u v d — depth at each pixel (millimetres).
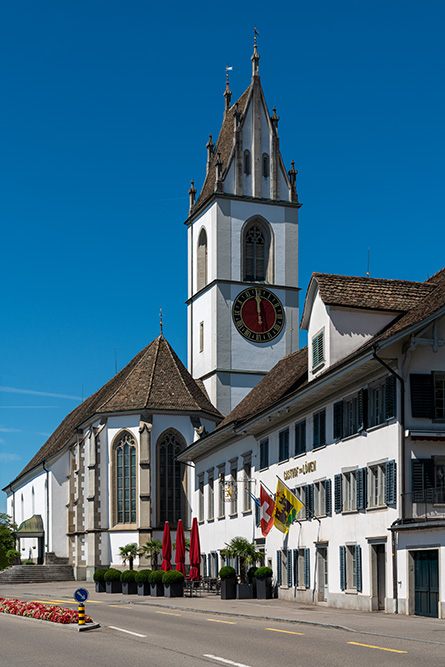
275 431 51656
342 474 40719
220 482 60031
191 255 95875
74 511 97938
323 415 43500
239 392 88188
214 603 44312
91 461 84938
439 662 18812
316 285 43438
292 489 48031
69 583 84812
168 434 84625
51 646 23875
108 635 26734
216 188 89875
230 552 50438
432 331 35469
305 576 45312
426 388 35406
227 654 21062
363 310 42062
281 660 19734
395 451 35344
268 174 92312
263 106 93000
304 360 53875
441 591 31531
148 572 56688
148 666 19188
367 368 37281
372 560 37250
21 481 125000
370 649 21469
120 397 86062
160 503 83688
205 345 90625
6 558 117938
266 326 89812
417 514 34469
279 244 91438
